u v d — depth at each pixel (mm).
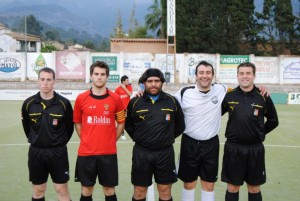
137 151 4898
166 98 4898
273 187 6527
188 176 5152
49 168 4957
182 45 35375
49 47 60781
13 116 16172
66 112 4926
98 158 4824
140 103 4844
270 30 38250
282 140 11219
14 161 8297
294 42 38094
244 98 4883
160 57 29250
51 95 4922
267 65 29422
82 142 4863
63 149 4961
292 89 26922
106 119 4820
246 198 5992
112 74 29266
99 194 6145
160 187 4941
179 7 34875
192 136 5074
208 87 5043
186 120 5098
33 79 29531
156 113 4781
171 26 28328
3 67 29281
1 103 21547
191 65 29297
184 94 5129
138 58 29203
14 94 23469
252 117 4801
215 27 35094
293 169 7723
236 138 4879
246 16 36250
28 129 5047
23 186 6496
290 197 6035
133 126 4980
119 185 6594
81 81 29375
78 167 4898
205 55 29188
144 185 4898
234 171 4934
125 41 35406
